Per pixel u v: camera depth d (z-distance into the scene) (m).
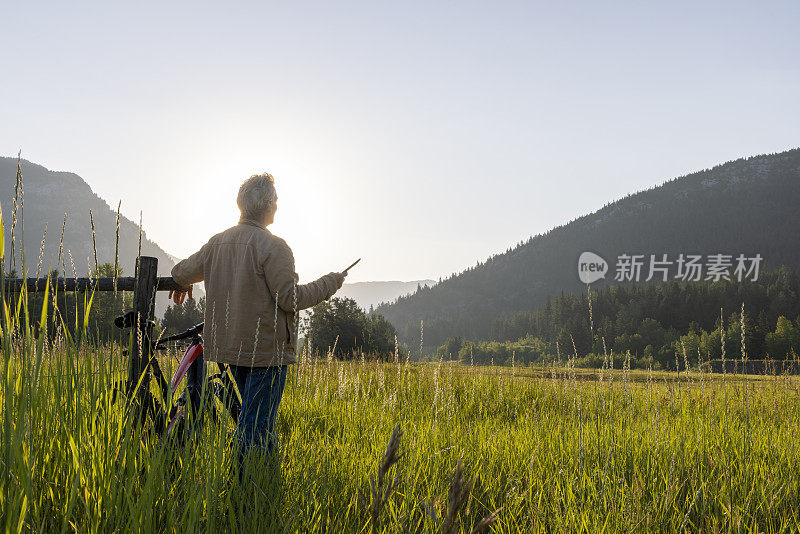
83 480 1.94
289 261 3.39
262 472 2.76
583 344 153.88
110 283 3.16
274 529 2.28
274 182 3.71
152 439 2.33
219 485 2.28
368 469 3.32
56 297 2.06
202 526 2.11
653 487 3.38
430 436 4.59
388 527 2.46
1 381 1.75
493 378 9.84
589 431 4.80
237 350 3.29
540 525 2.66
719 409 6.00
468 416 7.07
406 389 7.85
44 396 1.97
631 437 4.90
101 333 2.34
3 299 1.78
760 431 5.18
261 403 3.34
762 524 2.91
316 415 5.71
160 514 2.04
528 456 4.14
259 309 3.33
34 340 1.88
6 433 1.69
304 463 3.25
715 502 3.10
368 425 5.27
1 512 1.62
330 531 2.46
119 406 2.37
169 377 2.99
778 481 3.59
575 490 3.28
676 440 4.74
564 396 6.83
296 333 3.51
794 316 181.62
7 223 1.76
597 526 2.70
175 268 3.72
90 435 2.06
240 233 3.49
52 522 1.85
